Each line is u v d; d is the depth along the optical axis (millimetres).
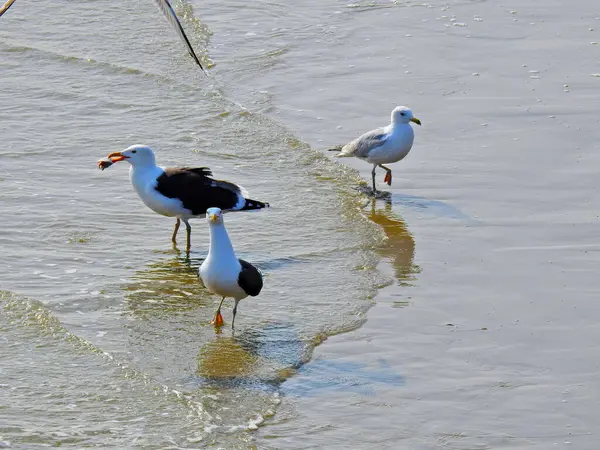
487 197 17109
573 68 22328
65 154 18547
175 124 19984
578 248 15266
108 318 13375
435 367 12203
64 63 22828
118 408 11219
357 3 26469
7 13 25500
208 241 15836
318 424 11016
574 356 12422
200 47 23656
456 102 20766
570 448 10578
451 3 26391
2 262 14672
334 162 18547
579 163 18078
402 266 14891
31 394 11414
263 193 17297
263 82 21953
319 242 15695
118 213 16500
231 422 11016
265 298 13969
